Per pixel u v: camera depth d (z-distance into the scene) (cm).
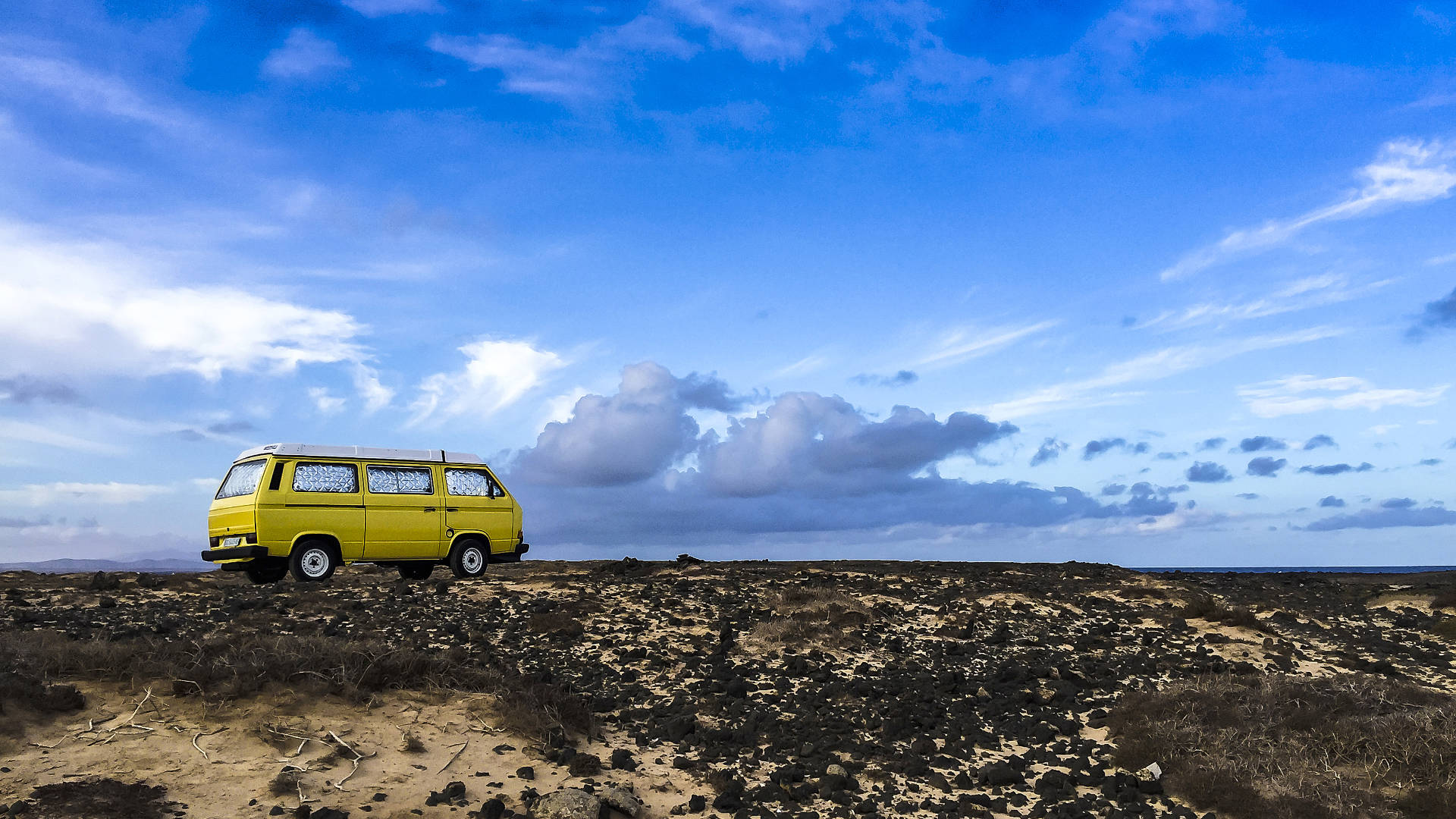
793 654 1302
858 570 2223
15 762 654
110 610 1284
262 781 678
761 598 1659
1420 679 1318
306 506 1653
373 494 1725
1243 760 870
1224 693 1036
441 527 1795
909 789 830
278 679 832
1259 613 1767
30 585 1570
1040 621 1611
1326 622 1750
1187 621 1661
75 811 591
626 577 1914
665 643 1312
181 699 782
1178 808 794
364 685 862
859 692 1124
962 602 1734
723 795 768
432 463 1814
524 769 764
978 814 774
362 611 1345
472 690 915
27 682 748
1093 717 1080
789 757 898
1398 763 855
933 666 1295
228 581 1670
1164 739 923
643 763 844
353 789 685
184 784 657
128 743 703
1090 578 2128
